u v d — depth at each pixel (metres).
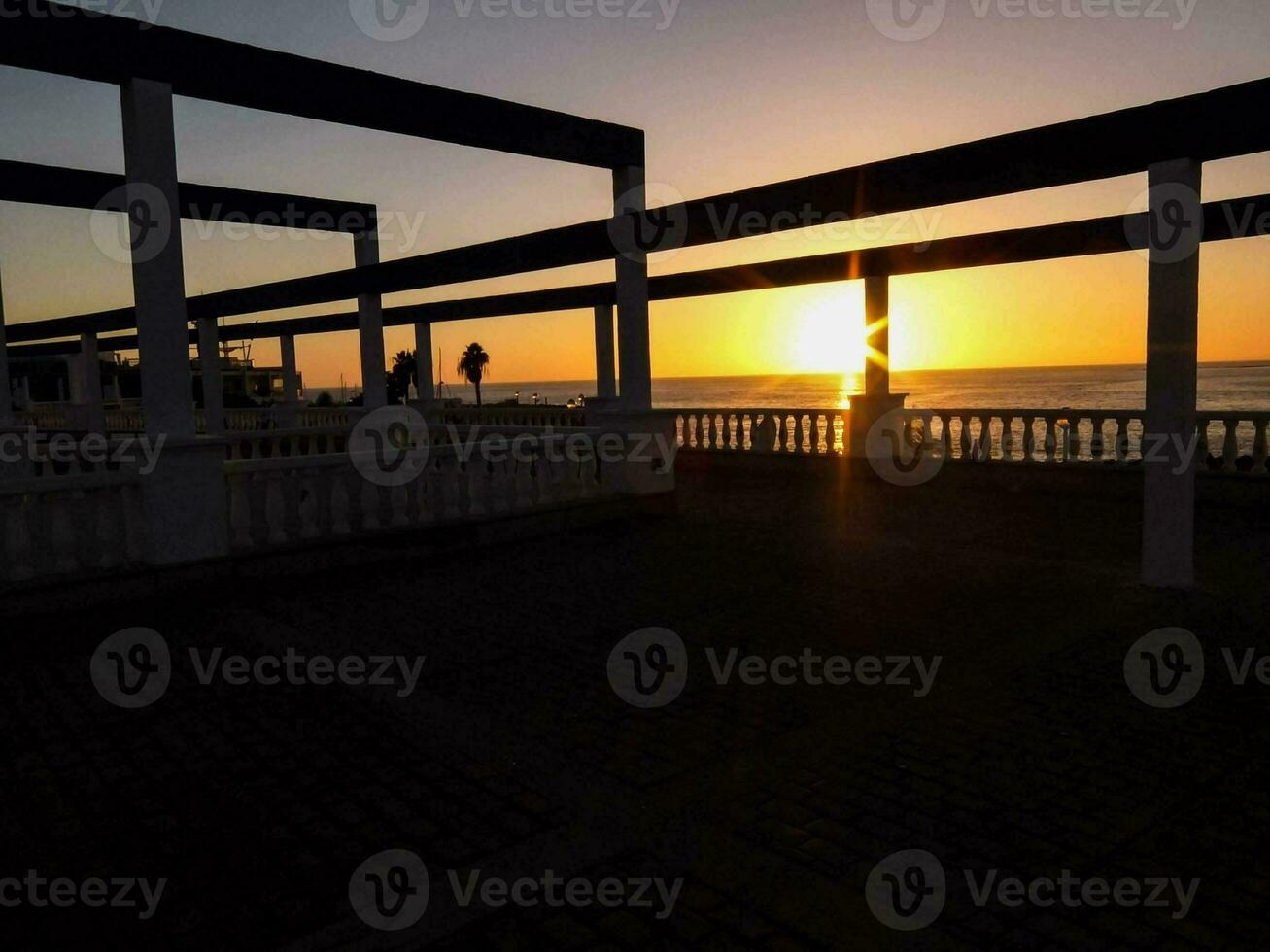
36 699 4.90
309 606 6.77
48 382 33.41
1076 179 6.71
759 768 3.96
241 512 7.37
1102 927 2.78
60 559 6.45
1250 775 3.82
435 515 8.67
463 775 3.93
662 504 10.65
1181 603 6.46
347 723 4.54
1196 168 6.28
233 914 2.91
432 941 2.76
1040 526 9.69
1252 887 2.98
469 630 6.12
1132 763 3.95
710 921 2.84
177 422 6.83
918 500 11.69
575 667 5.36
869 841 3.32
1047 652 5.48
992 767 3.93
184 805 3.68
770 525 10.07
